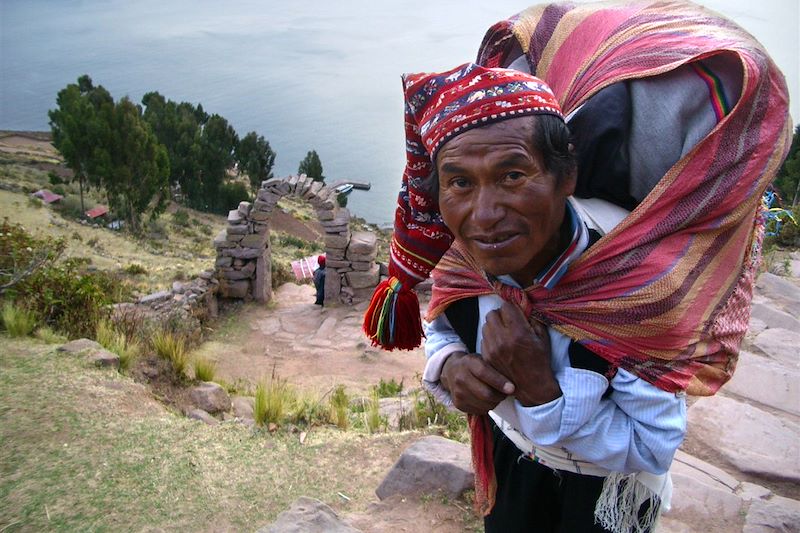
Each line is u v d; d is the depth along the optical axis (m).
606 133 1.30
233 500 3.48
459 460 3.36
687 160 1.26
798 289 6.22
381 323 1.69
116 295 11.68
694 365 1.30
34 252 7.21
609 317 1.28
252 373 9.91
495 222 1.17
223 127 67.19
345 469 3.82
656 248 1.27
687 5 1.53
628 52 1.38
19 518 3.25
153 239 41.84
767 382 4.30
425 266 1.58
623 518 1.49
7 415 4.18
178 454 3.89
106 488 3.52
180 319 11.12
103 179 46.06
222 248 13.14
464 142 1.17
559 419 1.32
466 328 1.55
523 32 1.65
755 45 1.33
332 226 12.80
